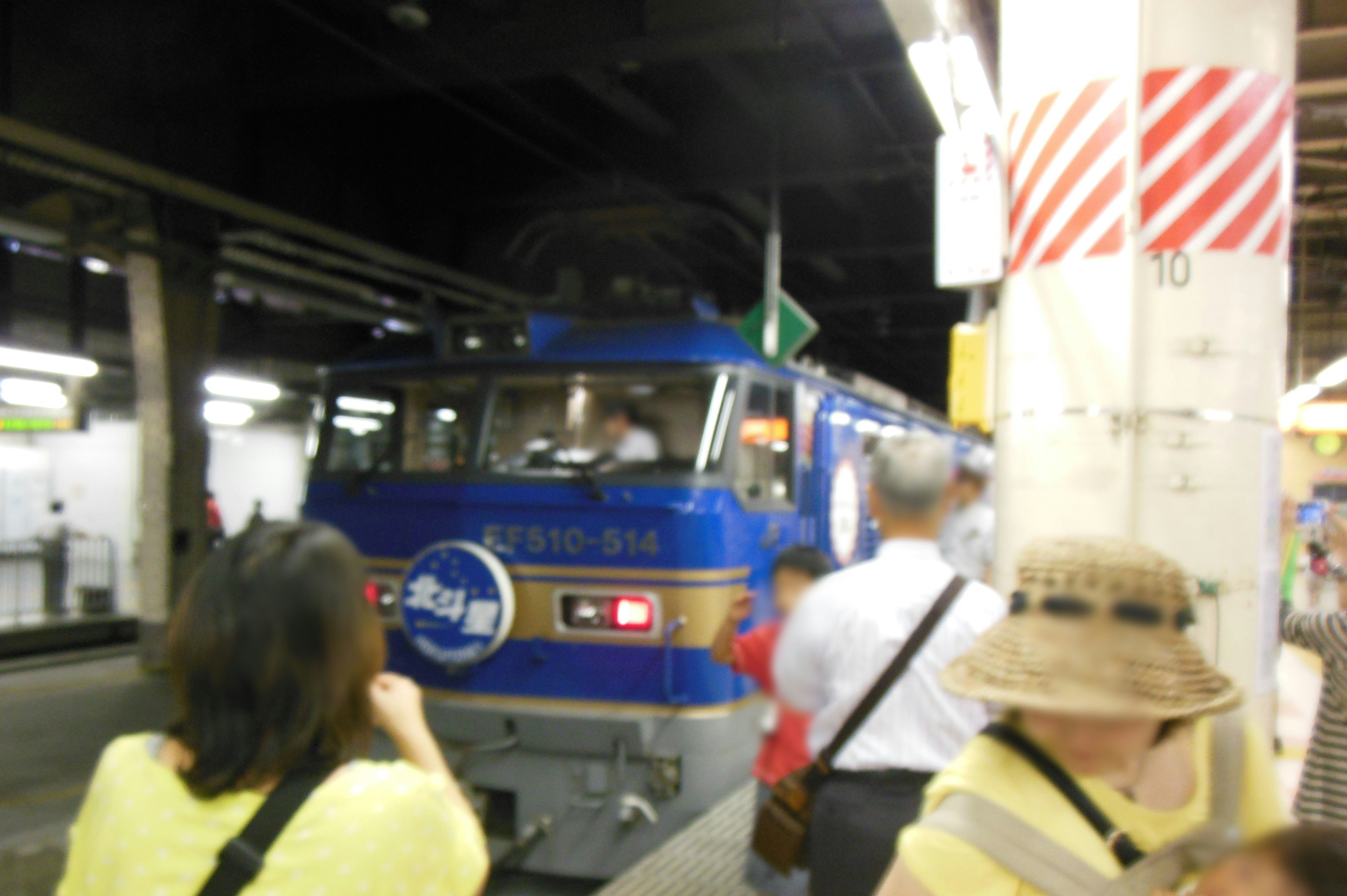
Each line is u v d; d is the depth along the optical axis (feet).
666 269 55.98
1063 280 11.21
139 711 31.58
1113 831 4.57
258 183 37.73
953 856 4.59
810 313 66.85
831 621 8.57
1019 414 11.66
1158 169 10.84
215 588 4.92
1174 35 10.82
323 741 5.03
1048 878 4.46
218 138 36.24
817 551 12.28
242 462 70.49
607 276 53.26
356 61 35.17
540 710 17.46
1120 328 10.92
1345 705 9.86
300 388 53.93
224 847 4.59
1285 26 11.10
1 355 38.01
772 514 19.33
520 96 40.40
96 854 4.75
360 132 41.93
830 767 8.45
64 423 49.26
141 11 33.19
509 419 19.06
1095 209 11.03
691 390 18.28
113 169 29.32
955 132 14.01
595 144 44.45
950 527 13.79
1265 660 10.86
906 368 93.56
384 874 4.60
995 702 4.64
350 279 44.83
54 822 21.40
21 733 28.78
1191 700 4.58
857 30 32.78
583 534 17.70
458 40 34.12
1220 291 10.74
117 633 44.09
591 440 18.60
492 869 17.69
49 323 47.34
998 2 18.29
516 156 46.06
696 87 43.32
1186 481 10.73
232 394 50.14
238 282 39.86
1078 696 4.51
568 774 17.54
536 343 19.33
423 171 45.27
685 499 17.28
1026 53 11.59
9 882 17.92
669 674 16.97
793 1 30.55
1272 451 10.98
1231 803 4.90
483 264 47.98
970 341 12.82
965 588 8.39
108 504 56.08
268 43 36.27
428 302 44.14
